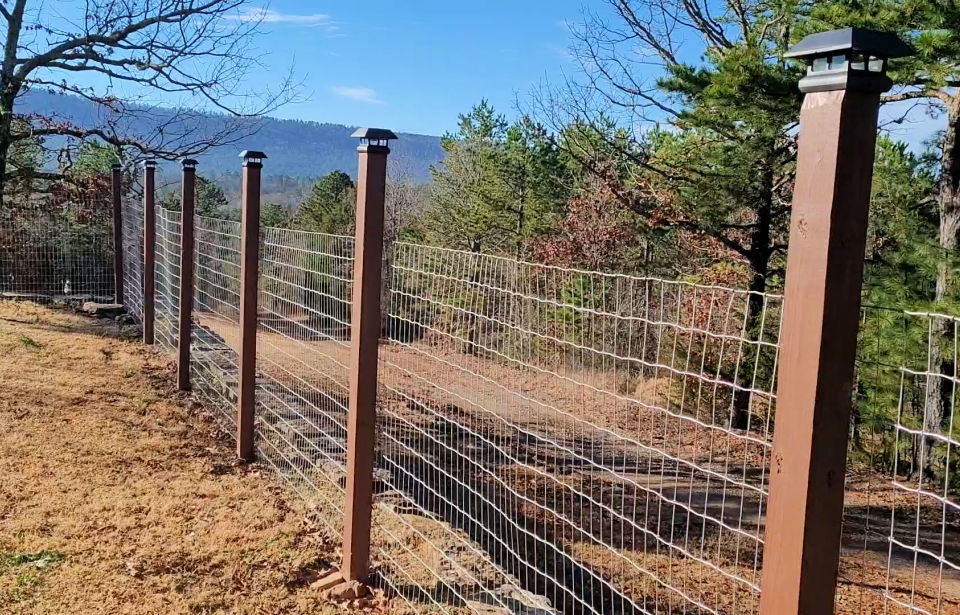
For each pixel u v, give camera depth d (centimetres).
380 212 312
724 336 172
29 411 537
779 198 1042
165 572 329
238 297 545
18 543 341
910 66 630
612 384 231
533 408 261
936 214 824
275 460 471
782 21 870
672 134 1424
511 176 2069
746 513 538
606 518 500
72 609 292
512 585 326
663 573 428
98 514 382
